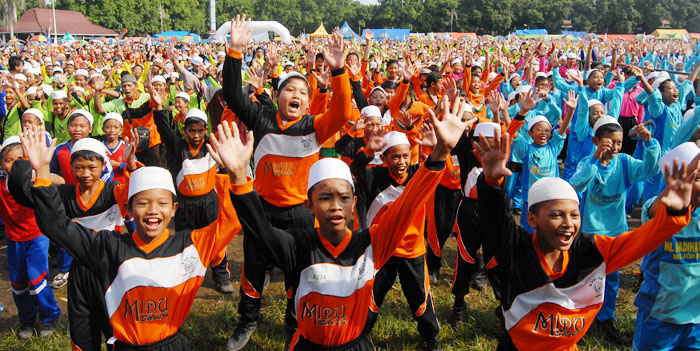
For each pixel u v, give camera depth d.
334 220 3.09
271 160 4.80
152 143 8.59
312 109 6.50
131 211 3.34
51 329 5.15
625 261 3.04
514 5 92.69
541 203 3.02
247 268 4.77
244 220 2.96
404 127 6.29
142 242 3.36
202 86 8.20
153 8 91.62
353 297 3.21
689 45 32.22
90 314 3.43
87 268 3.31
